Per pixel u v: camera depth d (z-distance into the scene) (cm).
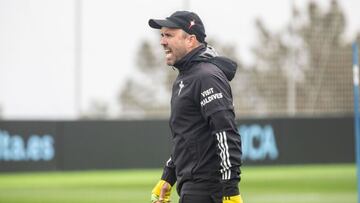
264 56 7575
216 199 1683
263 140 7062
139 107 7400
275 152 7112
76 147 6438
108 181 5772
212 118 1639
